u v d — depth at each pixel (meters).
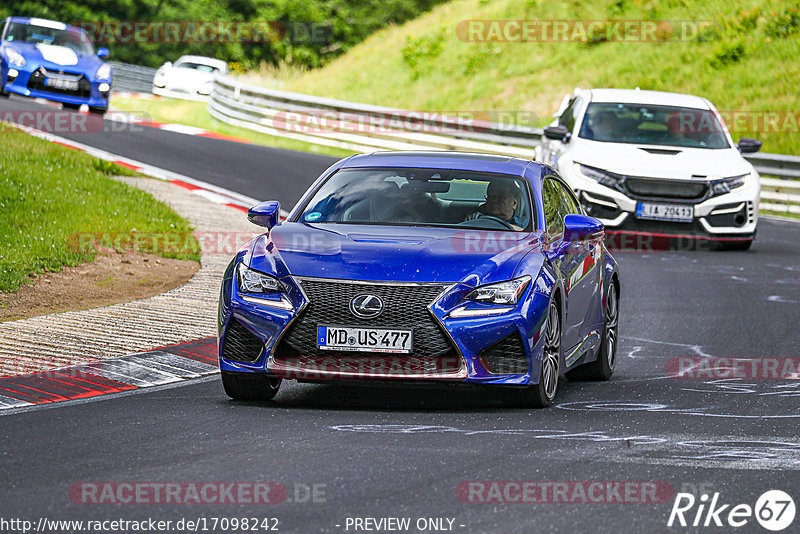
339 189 30.08
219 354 26.88
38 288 41.66
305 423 24.41
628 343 38.06
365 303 25.72
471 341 25.67
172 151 82.75
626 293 46.84
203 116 116.19
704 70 116.81
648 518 17.80
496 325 25.81
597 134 59.38
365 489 19.03
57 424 24.12
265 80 129.75
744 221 57.47
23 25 92.62
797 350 36.72
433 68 132.88
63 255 45.81
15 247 45.53
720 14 124.50
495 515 17.73
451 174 30.56
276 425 24.12
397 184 30.05
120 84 140.75
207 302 40.53
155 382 29.61
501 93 123.50
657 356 36.00
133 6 168.88
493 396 28.77
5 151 63.22
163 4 171.62
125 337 34.50
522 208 29.34
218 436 22.97
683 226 56.72
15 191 53.41
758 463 21.42
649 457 21.72
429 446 22.28
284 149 92.94
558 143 60.59
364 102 129.50
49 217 51.28
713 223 56.78
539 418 25.69
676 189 56.50
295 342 26.05
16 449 21.80
